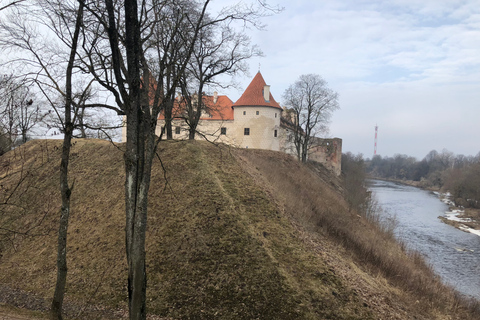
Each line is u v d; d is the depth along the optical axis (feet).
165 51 31.42
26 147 93.56
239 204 60.39
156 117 29.66
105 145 85.71
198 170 68.64
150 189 63.72
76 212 62.69
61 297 32.96
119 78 28.63
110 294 44.21
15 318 36.32
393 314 41.70
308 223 64.80
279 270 45.83
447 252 102.27
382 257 62.34
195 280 44.50
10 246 56.54
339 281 45.62
